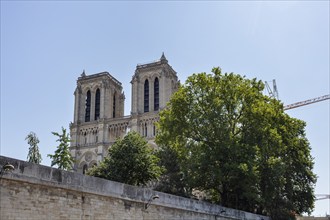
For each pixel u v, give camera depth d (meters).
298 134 72.25
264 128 53.81
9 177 21.23
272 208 63.50
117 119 137.75
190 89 57.31
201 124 54.75
